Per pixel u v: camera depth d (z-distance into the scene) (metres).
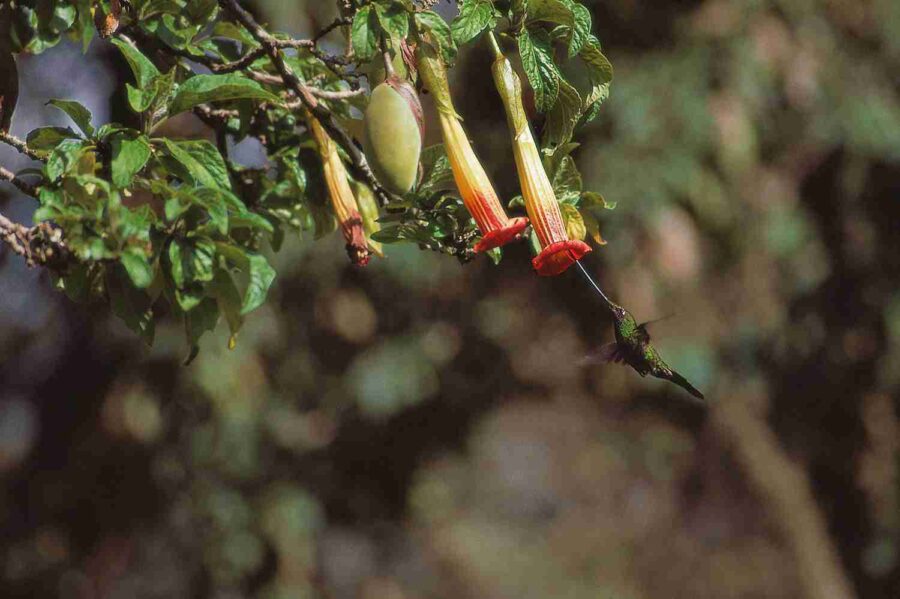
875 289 8.52
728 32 7.72
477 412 8.89
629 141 7.50
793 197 8.02
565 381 9.14
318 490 8.42
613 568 11.80
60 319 8.24
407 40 2.19
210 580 8.05
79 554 8.22
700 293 7.86
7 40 2.40
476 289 8.47
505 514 12.96
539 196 2.13
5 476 8.41
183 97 2.13
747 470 9.18
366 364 8.09
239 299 2.13
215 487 7.96
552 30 2.17
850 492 9.17
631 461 10.23
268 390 7.91
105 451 7.86
